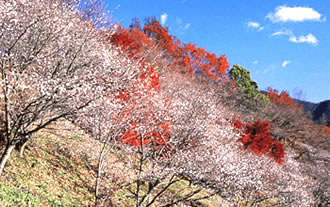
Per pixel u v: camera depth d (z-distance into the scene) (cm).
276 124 4400
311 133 4672
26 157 1179
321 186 2658
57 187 1111
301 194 2016
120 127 1016
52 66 1030
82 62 1121
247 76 5025
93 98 858
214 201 1681
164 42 3766
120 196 1237
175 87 2177
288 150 3731
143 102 1149
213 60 4016
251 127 2511
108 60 1132
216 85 3469
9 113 904
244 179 1205
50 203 973
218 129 1471
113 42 1988
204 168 1127
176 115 1278
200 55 3997
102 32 1336
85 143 1430
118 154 1363
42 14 940
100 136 1028
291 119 4644
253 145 2361
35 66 1062
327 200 2591
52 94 802
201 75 3753
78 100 856
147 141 1223
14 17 911
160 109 1220
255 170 1551
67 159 1310
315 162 3841
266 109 4581
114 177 1285
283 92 5803
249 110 4281
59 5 1085
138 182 1010
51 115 918
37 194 991
